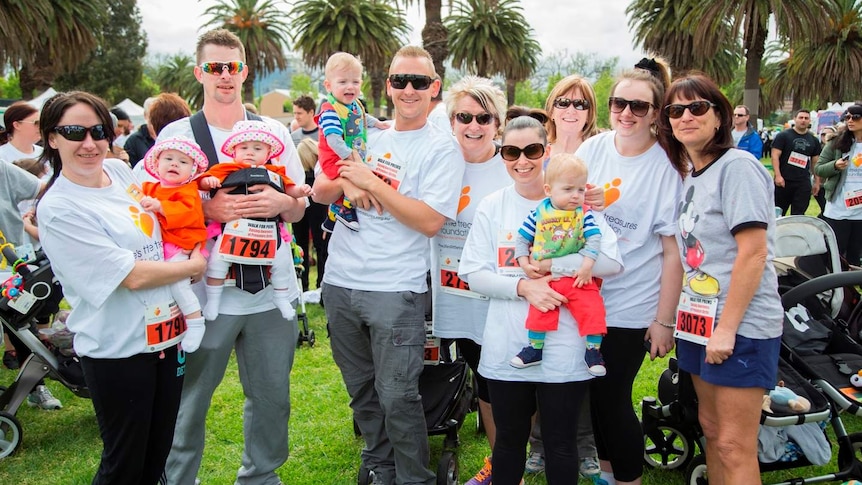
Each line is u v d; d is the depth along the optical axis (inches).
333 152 118.6
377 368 114.3
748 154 95.6
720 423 100.6
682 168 107.7
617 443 112.9
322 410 171.6
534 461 138.6
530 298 98.1
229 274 111.0
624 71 114.7
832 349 139.9
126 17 1764.3
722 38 764.6
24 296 145.6
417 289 114.4
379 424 125.1
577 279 97.5
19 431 149.5
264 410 120.4
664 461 136.0
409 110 113.8
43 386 177.6
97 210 91.6
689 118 96.0
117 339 93.5
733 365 96.2
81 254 89.5
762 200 92.9
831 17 746.2
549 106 141.9
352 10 958.4
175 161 100.9
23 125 209.5
